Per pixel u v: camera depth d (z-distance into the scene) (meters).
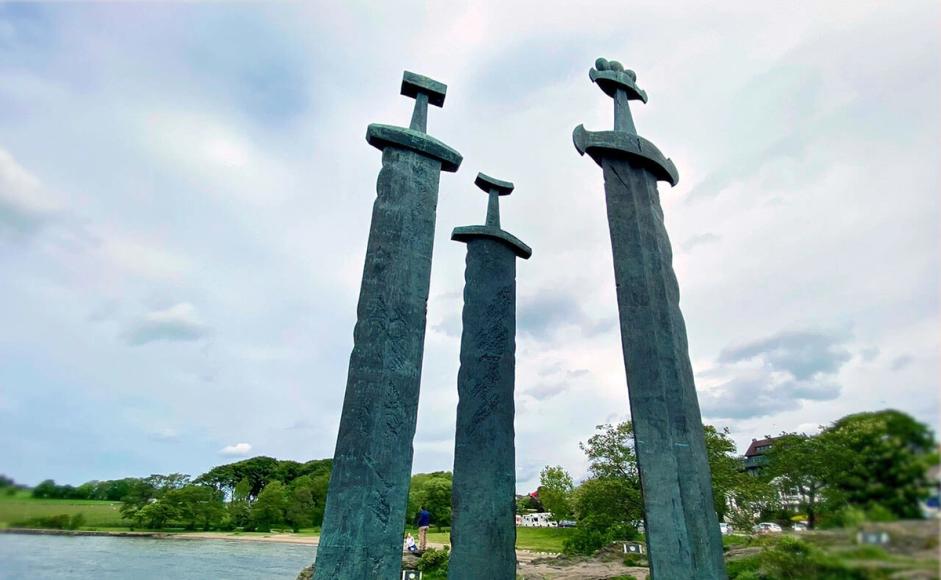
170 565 20.47
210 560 24.30
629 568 17.55
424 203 10.18
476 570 10.71
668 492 7.52
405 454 8.60
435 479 45.84
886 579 3.48
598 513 23.95
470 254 13.48
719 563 7.53
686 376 8.65
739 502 20.02
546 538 35.91
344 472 8.05
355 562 7.66
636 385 8.22
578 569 17.94
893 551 3.48
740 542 16.20
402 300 9.34
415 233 9.89
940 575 3.24
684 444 7.92
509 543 11.27
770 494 14.15
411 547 20.39
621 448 25.28
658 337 8.50
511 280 13.66
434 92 11.06
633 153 9.70
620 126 10.22
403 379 8.95
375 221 9.64
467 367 12.43
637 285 8.82
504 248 13.83
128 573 14.28
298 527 51.59
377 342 8.91
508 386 12.61
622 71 11.04
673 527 7.32
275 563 25.08
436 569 16.78
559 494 42.66
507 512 11.48
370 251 9.43
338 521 7.80
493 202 14.26
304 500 52.31
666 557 7.21
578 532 23.88
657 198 10.02
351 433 8.28
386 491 8.23
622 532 23.17
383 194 9.85
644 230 9.29
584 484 25.73
